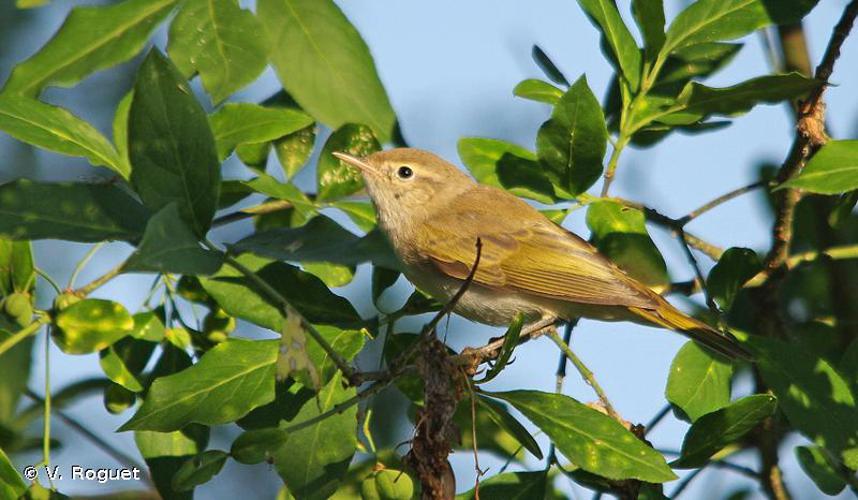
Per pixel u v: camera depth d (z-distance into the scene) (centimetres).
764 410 949
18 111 933
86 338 823
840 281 1256
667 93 1122
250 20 948
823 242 1280
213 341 1016
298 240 817
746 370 1321
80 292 840
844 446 961
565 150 1049
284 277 980
